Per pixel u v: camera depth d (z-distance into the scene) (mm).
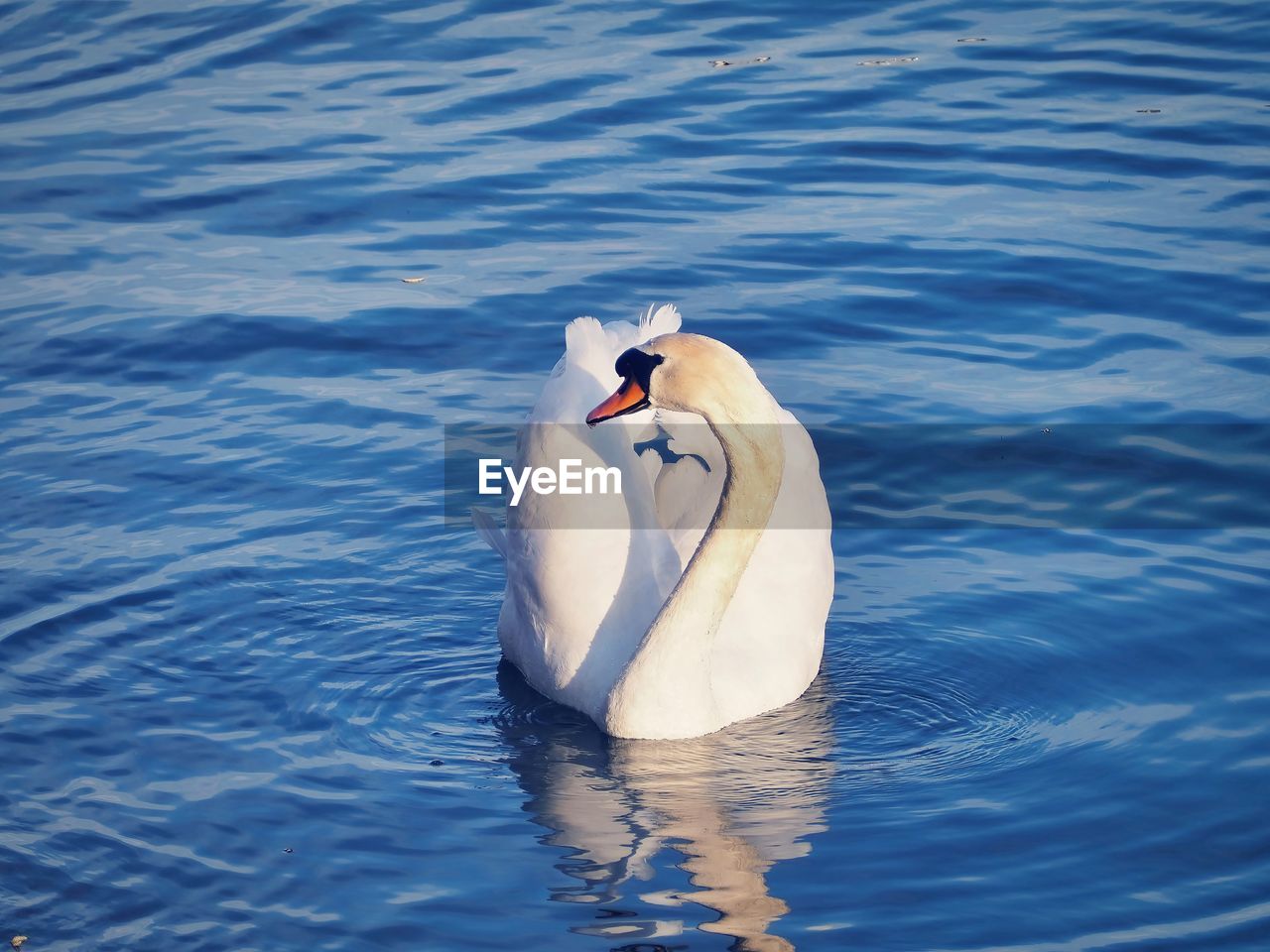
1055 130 14930
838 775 7969
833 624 9359
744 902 6855
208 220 13852
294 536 9969
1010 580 9555
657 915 6766
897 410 11156
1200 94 15469
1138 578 9453
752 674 8680
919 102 15602
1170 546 9719
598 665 8641
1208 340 11773
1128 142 14641
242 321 12289
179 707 8367
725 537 8211
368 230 13609
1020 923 6691
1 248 13406
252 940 6605
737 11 17922
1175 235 13094
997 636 9102
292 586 9508
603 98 15789
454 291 12617
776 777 7969
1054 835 7336
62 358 11859
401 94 16062
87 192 14312
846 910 6797
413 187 14227
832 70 16359
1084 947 6527
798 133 15062
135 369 11750
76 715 8227
